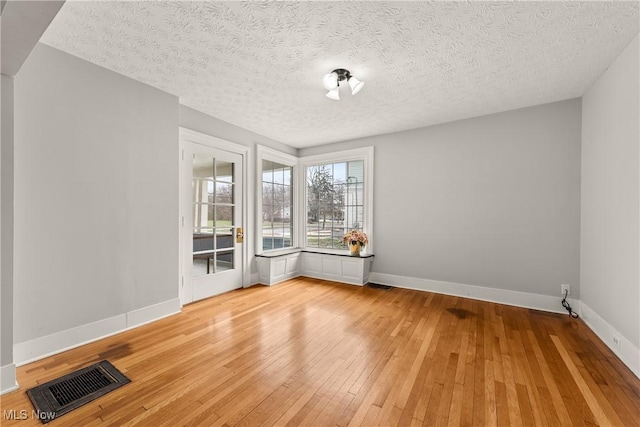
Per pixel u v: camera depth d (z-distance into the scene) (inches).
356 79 99.1
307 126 156.6
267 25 73.6
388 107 128.9
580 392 66.6
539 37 77.6
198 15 69.7
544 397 64.8
